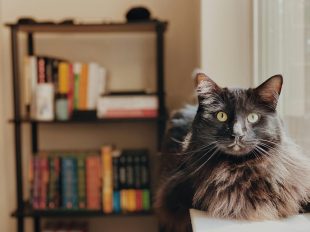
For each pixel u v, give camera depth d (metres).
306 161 0.94
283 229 0.83
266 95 0.93
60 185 1.71
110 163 1.70
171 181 1.06
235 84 1.45
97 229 1.93
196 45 1.77
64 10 1.84
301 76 1.08
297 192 0.90
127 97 1.67
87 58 1.88
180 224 1.05
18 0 1.84
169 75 1.87
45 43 1.87
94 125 1.91
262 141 0.91
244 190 0.90
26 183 1.90
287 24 1.17
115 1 1.84
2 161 1.88
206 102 0.96
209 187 0.93
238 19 1.44
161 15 1.85
